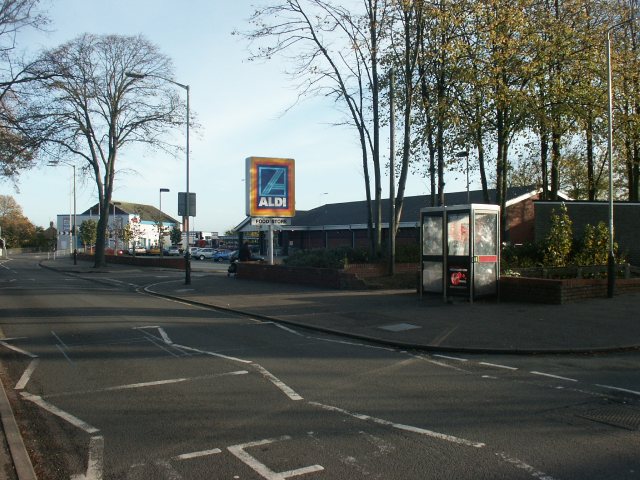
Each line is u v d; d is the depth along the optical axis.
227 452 5.21
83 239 75.81
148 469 4.85
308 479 4.59
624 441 5.40
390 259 21.20
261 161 26.48
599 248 19.25
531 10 20.98
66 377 8.24
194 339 11.37
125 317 14.55
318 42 21.27
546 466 4.80
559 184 37.53
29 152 19.62
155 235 94.94
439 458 5.01
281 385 7.67
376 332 11.77
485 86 19.83
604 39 21.27
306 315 14.38
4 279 30.36
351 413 6.38
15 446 5.29
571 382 7.79
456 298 16.41
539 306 14.59
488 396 7.07
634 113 24.06
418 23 20.05
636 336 10.82
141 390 7.47
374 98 22.12
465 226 15.48
